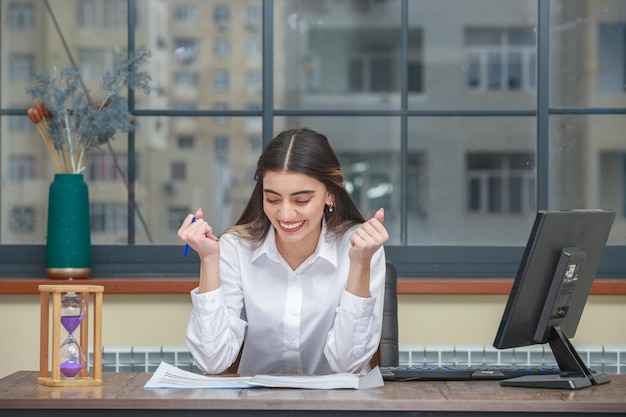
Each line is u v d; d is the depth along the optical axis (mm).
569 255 2262
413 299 3418
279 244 2488
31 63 3924
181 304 3418
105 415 1945
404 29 3914
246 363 2527
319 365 2518
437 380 2244
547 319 2270
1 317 3391
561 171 3914
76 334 3387
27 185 3879
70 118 3465
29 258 3592
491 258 3619
